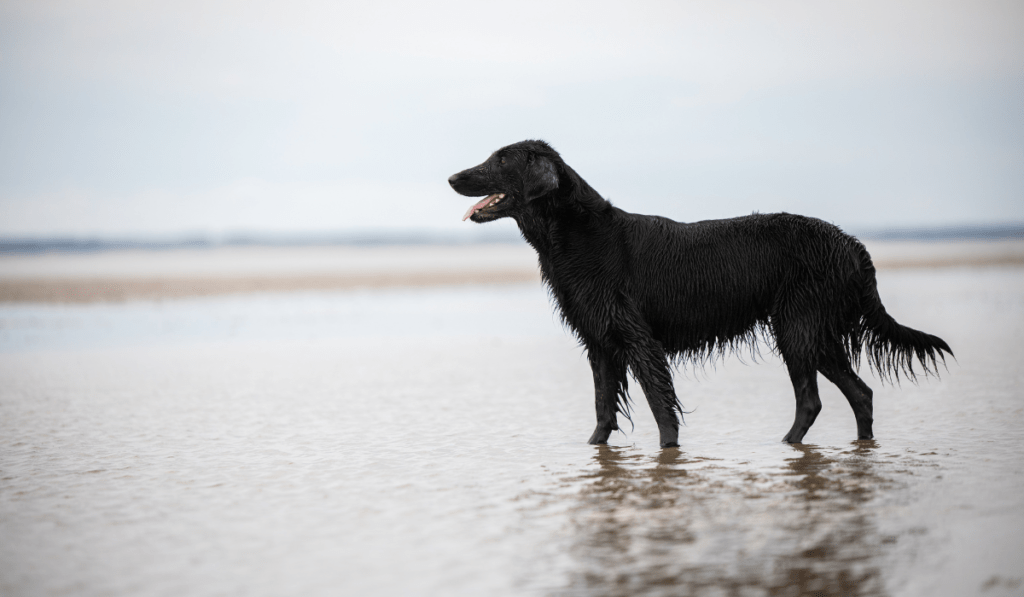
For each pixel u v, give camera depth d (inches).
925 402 410.0
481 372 569.6
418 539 210.7
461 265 2696.9
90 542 212.2
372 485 266.8
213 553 202.5
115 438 352.2
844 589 173.3
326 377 549.3
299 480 275.0
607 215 322.7
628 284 315.9
